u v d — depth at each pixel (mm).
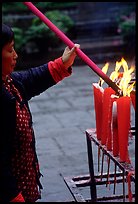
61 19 10000
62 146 4531
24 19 10305
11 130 1967
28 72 2230
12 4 10500
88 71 8469
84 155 4250
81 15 11141
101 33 10570
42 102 6414
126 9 10555
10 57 1963
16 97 2061
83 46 9969
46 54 9469
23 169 2072
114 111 1955
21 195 1941
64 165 4047
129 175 1905
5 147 1930
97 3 11234
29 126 2086
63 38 2049
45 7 10906
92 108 5953
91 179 2680
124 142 1947
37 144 4621
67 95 6742
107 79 2010
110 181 2742
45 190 3564
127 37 9383
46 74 2213
